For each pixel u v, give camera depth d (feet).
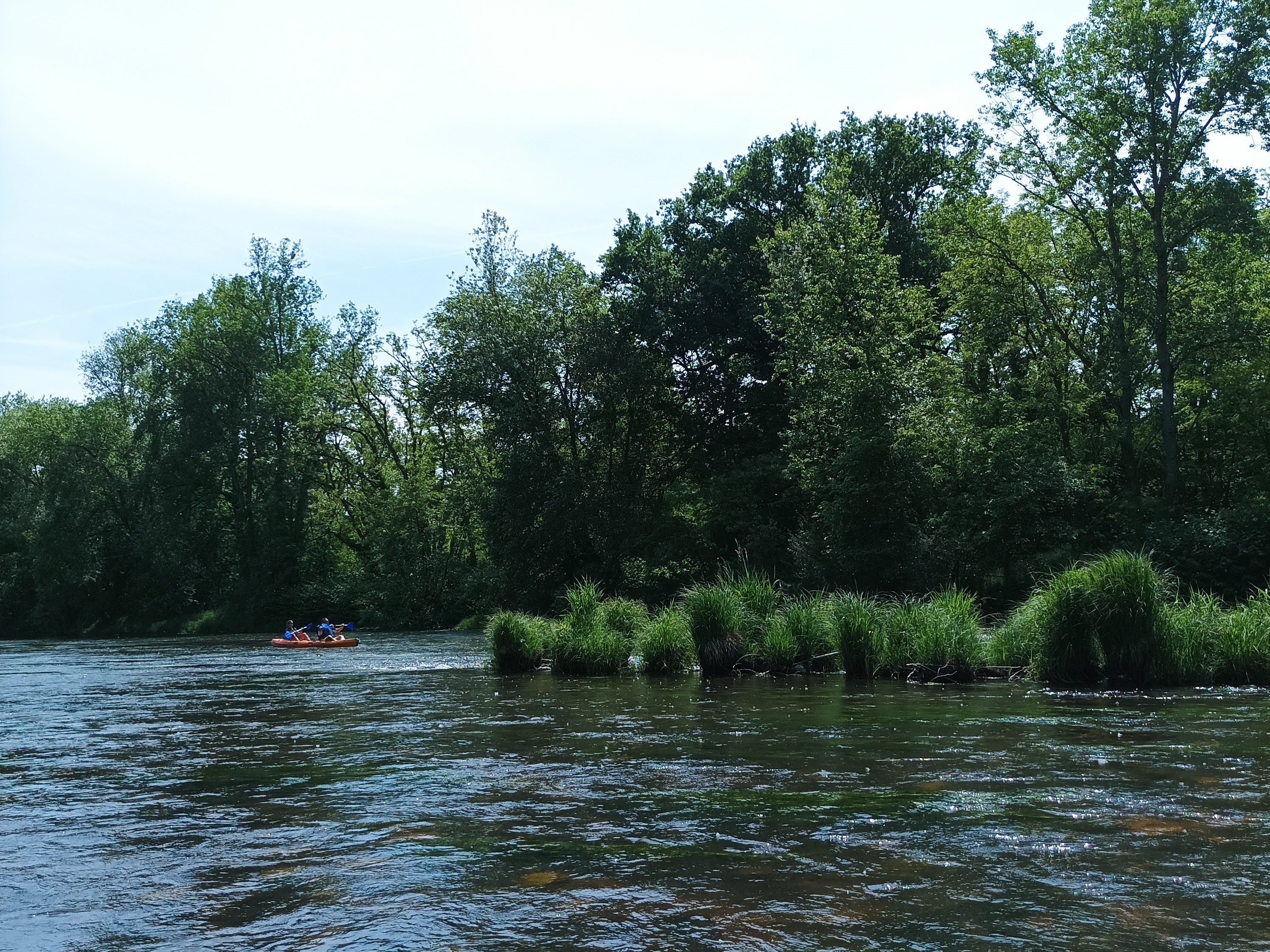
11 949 14.40
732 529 137.90
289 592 184.75
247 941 14.53
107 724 42.06
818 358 118.93
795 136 151.64
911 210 149.59
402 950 13.96
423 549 175.83
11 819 23.03
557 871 17.60
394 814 22.63
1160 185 109.40
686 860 18.15
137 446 206.39
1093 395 117.70
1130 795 22.91
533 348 145.89
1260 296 118.83
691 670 61.41
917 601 57.47
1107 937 13.82
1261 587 92.99
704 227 158.10
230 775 28.48
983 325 125.29
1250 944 13.52
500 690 53.26
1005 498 105.09
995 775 25.59
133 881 17.71
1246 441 122.31
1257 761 27.20
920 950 13.47
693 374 156.35
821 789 24.30
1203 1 105.81
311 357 192.54
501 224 158.40
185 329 198.29
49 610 203.00
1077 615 47.34
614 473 154.92
